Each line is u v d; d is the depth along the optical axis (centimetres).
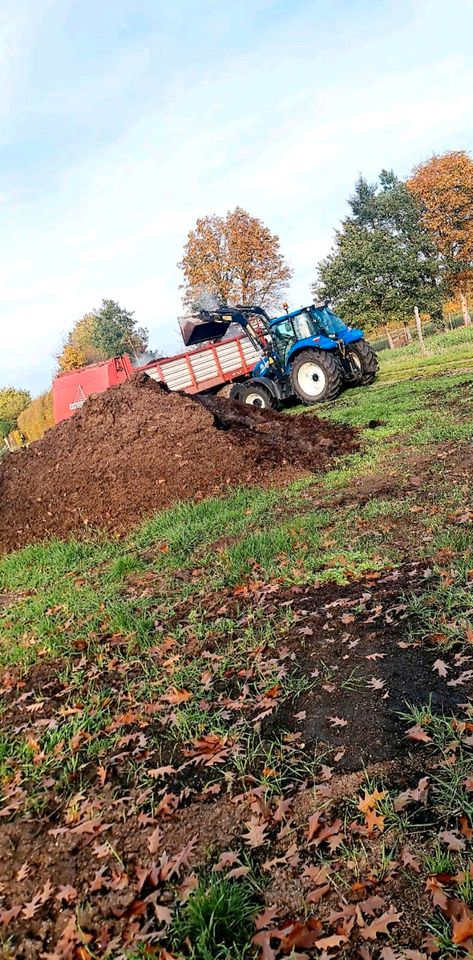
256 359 1920
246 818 255
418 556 456
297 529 581
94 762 318
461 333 2242
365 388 1609
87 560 707
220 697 341
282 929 200
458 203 2845
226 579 512
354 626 382
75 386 1858
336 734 288
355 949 190
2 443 4938
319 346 1522
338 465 834
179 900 222
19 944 225
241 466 855
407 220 2938
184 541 651
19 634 519
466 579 389
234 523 677
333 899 208
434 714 281
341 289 2575
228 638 411
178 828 259
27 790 307
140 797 279
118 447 915
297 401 1794
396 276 2480
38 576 684
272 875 223
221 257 3500
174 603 497
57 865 256
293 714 312
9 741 354
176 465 866
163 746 317
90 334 5312
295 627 401
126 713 353
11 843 274
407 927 192
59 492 886
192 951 197
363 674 330
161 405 978
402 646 344
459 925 183
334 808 245
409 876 207
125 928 218
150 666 403
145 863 245
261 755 289
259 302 3588
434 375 1466
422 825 225
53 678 424
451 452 726
